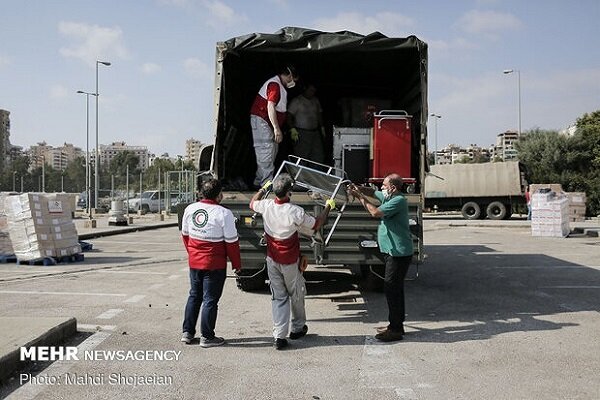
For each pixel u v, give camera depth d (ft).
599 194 142.41
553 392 15.19
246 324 22.85
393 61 32.24
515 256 46.47
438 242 60.39
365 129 29.76
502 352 18.85
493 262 42.55
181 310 25.07
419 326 22.50
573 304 26.71
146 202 143.64
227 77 29.53
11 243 41.04
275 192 20.35
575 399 14.70
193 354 18.65
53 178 250.57
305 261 20.56
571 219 99.50
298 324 20.74
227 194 25.66
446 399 14.74
